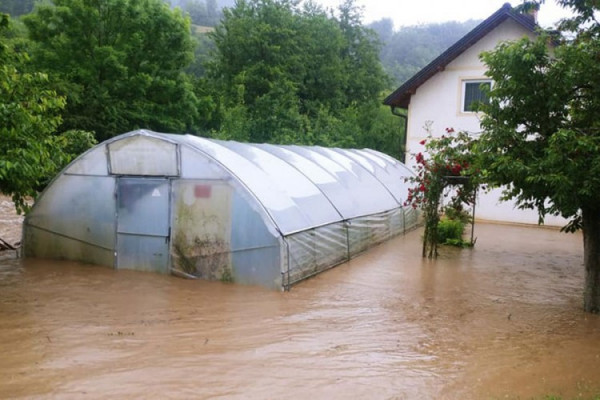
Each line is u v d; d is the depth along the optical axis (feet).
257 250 28.25
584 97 24.57
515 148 24.16
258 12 121.19
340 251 35.27
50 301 24.66
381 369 17.52
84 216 33.09
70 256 33.81
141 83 78.74
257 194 29.07
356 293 27.61
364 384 16.22
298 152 44.52
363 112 99.76
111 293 26.40
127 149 31.55
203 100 89.25
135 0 80.53
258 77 107.14
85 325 21.16
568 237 51.39
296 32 119.14
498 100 25.54
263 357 18.19
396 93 67.26
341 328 21.77
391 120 98.27
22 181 25.64
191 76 109.70
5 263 32.94
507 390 16.14
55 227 34.01
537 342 20.86
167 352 18.33
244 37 115.44
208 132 89.35
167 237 30.73
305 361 17.95
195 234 29.91
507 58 24.56
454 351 19.57
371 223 41.47
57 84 68.13
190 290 27.32
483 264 36.73
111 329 20.72
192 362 17.47
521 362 18.66
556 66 24.06
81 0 76.79
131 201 31.65
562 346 20.45
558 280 32.42
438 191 37.88
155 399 14.62
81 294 26.07
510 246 45.24
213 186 29.45
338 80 120.67
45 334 19.92
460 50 62.39
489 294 28.40
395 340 20.53
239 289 27.78
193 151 29.94
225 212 29.09
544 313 25.09
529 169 22.44
